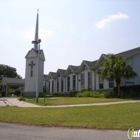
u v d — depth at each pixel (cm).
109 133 761
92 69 3503
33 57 4091
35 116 1154
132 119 982
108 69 2623
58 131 812
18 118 1109
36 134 766
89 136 721
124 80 3022
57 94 4453
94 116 1095
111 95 2684
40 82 4116
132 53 3222
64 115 1159
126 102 1773
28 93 3994
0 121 1057
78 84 3975
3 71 8931
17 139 693
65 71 4781
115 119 995
